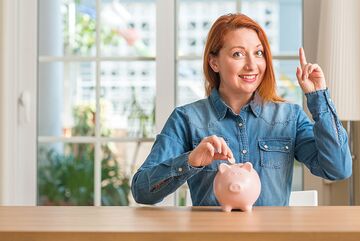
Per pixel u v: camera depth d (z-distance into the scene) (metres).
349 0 2.98
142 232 1.36
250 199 1.72
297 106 2.14
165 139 2.07
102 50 3.55
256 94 2.10
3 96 3.46
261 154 2.07
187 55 3.48
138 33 3.52
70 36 3.57
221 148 1.77
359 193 3.30
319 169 2.02
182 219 1.56
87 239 1.37
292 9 3.43
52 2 3.55
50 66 3.55
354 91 2.93
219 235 1.35
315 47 3.36
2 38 3.46
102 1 3.55
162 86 3.47
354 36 2.96
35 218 1.59
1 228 1.42
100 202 3.55
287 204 2.09
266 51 2.04
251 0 3.45
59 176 3.56
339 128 1.95
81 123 3.55
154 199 1.93
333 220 1.53
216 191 1.74
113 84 3.54
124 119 3.54
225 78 2.04
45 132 3.55
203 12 3.47
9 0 3.48
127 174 3.55
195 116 2.11
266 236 1.35
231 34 2.02
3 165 3.45
